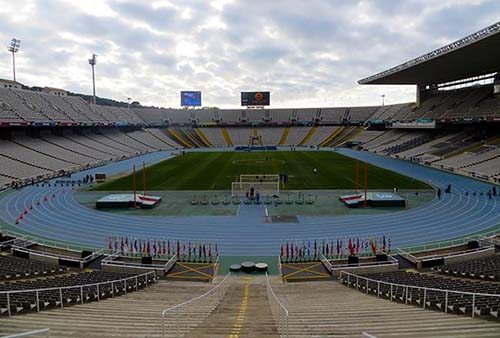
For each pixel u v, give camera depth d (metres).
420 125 98.19
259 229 37.38
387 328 11.41
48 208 45.97
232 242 33.88
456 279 21.53
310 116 146.62
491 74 89.50
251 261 29.61
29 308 15.30
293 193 52.78
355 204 45.41
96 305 16.47
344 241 33.75
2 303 15.84
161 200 49.50
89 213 43.62
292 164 82.44
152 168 78.00
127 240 34.09
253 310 15.23
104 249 31.94
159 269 26.81
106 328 11.64
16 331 11.51
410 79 100.94
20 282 20.56
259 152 110.62
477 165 69.12
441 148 87.56
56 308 15.73
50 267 26.12
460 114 88.81
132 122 129.75
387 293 19.41
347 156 98.06
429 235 35.03
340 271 26.42
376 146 112.19
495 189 52.62
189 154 105.94
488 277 21.11
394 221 39.56
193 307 15.87
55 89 144.00
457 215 41.38
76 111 104.56
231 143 134.75
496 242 31.14
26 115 83.25
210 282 25.19
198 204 47.25
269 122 145.50
